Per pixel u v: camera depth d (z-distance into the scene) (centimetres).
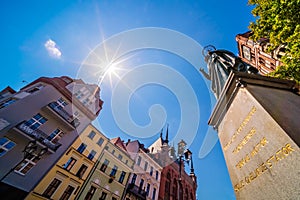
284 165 177
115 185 1551
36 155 1106
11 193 976
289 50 446
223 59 492
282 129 193
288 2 405
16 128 1077
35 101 1306
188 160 798
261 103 246
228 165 288
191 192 2289
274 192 179
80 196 1304
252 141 240
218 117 357
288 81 323
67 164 1357
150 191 1758
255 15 513
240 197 233
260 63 1970
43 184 1141
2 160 993
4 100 1258
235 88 313
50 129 1318
